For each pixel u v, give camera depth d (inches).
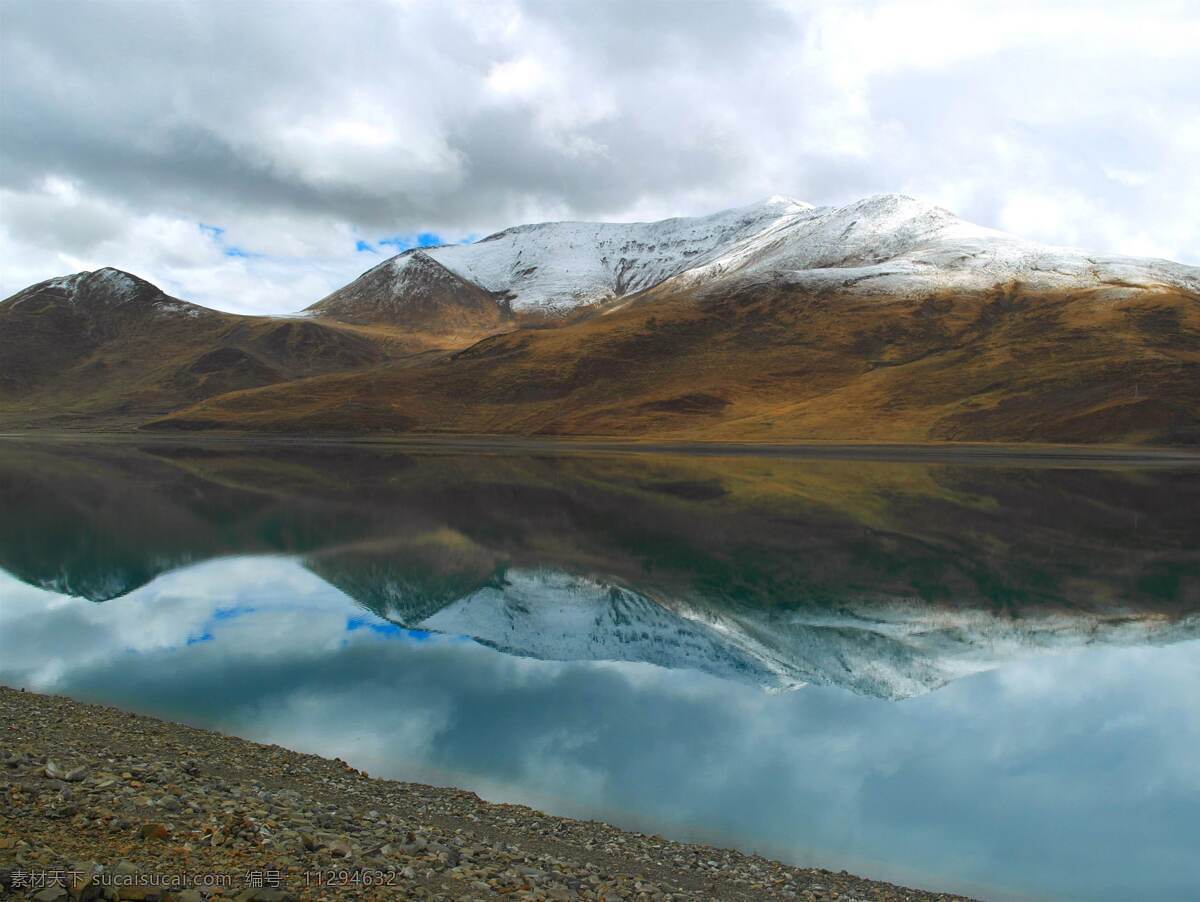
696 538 2124.8
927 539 2097.7
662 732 885.8
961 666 1142.3
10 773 485.7
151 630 1304.1
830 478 3686.0
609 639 1263.5
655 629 1320.1
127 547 2037.4
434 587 1614.2
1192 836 670.5
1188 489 3189.0
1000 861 631.2
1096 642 1261.1
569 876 490.0
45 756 555.2
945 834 671.1
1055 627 1341.0
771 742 862.5
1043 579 1667.1
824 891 547.5
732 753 830.5
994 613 1423.5
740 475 3868.1
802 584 1630.2
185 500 2952.8
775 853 632.4
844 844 649.0
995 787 760.3
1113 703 992.9
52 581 1669.5
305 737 852.6
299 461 5017.2
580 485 3444.9
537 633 1298.0
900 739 874.1
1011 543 2042.3
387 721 904.9
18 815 418.3
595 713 940.6
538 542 2079.2
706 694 1014.4
